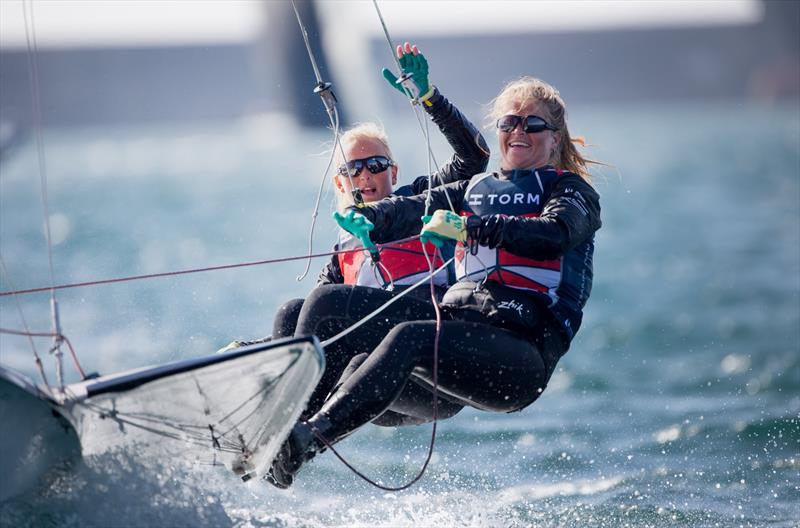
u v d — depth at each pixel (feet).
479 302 47.01
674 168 499.10
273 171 541.75
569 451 74.90
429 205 49.98
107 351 106.42
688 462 70.28
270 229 255.50
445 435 81.05
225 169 567.59
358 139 55.11
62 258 198.49
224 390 41.29
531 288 47.39
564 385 100.94
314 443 42.57
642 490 63.21
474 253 45.88
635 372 106.22
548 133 49.65
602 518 57.21
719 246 222.89
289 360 40.37
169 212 311.88
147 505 42.24
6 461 40.37
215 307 136.87
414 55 54.24
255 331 119.44
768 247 217.56
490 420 86.07
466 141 55.62
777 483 63.72
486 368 44.65
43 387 38.40
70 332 116.16
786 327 127.54
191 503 43.34
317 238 231.09
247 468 47.03
